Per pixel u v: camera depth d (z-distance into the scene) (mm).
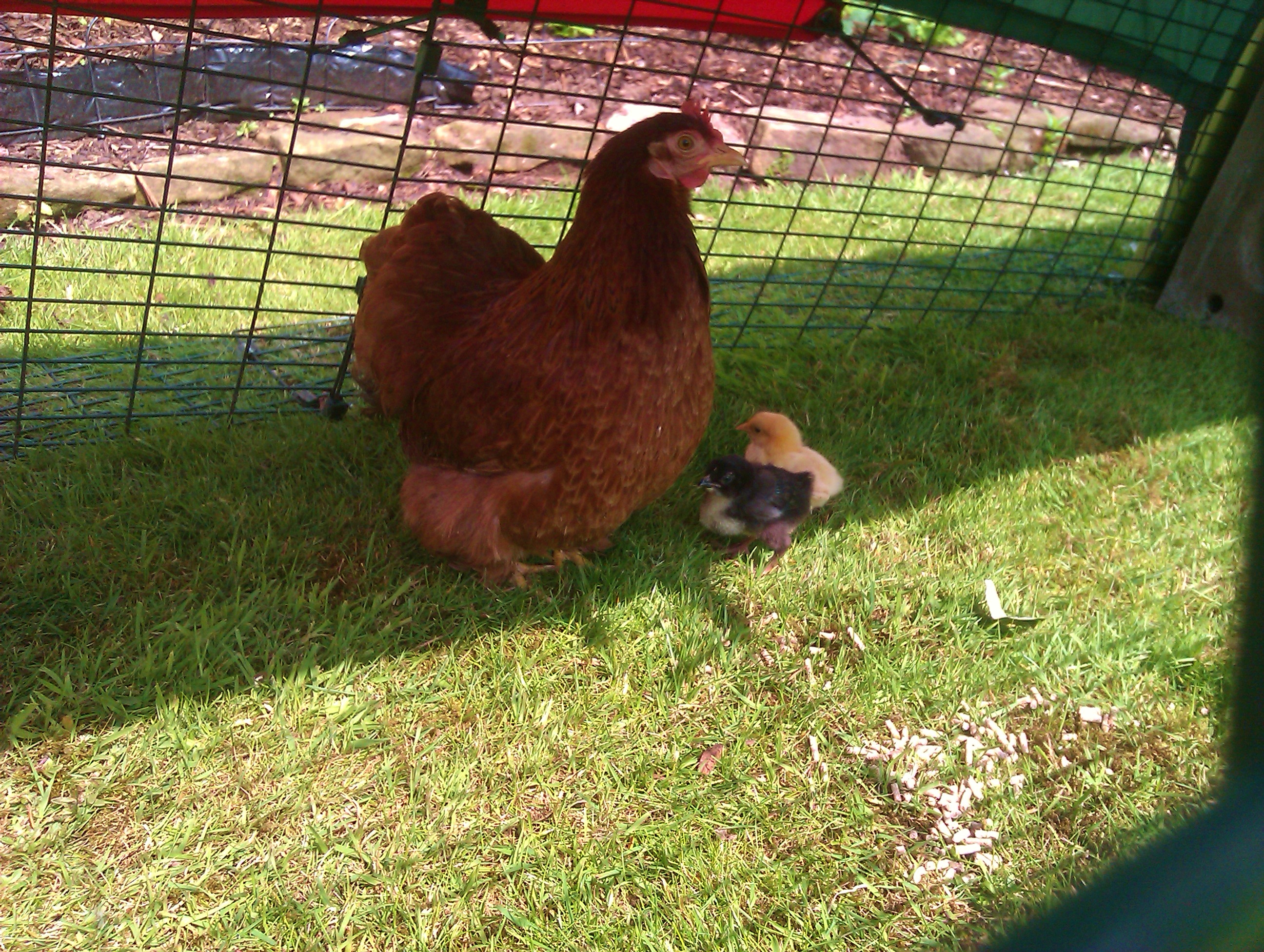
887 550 1110
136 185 1527
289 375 1263
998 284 1647
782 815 861
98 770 833
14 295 1337
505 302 959
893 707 947
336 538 1047
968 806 875
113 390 1158
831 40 2273
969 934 789
